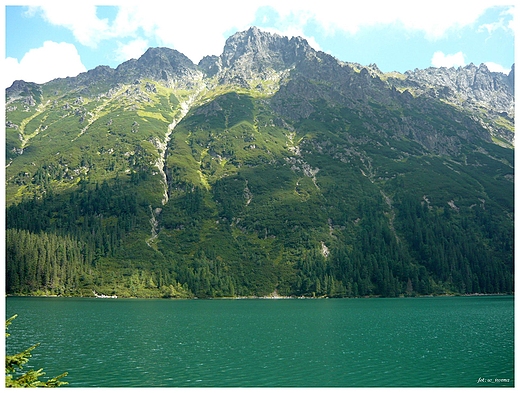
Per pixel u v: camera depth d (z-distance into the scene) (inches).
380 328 4766.2
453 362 3068.4
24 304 7106.3
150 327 4800.7
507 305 7480.3
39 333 4281.5
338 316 5954.7
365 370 2856.8
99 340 3934.5
